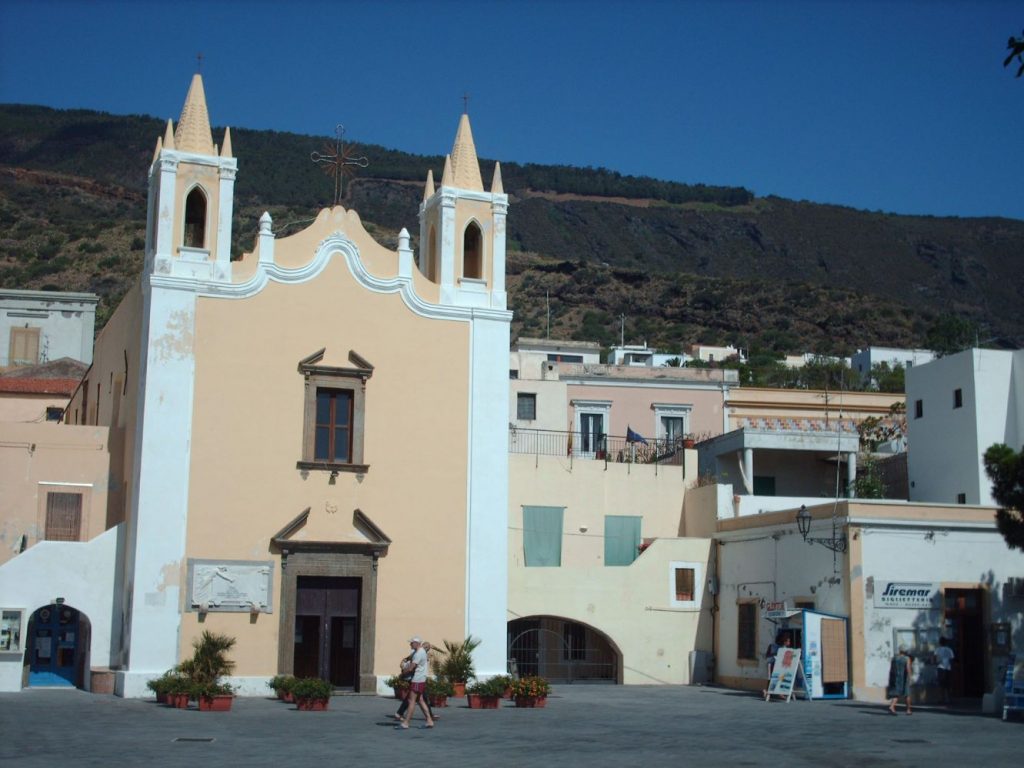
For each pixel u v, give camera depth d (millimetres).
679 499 44750
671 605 40656
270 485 33188
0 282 114375
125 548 33031
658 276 161000
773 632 37344
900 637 33875
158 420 32312
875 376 93625
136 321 35094
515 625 40344
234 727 24016
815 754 20734
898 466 51531
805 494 50688
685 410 58781
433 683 30438
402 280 35531
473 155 37969
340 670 33656
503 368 36406
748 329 148875
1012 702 27766
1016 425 45969
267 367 33656
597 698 33344
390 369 35062
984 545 35062
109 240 126000
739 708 30250
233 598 32281
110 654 32562
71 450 35125
